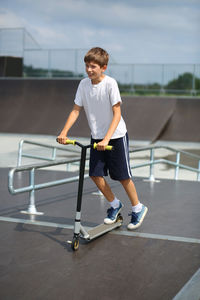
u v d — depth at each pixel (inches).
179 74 1050.7
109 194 159.6
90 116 149.9
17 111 999.0
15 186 263.4
